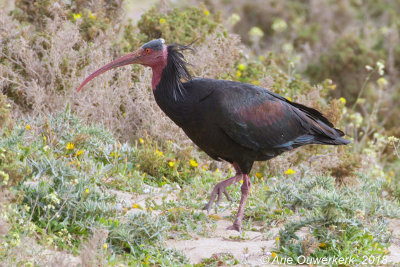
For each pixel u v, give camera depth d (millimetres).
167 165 12234
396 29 23375
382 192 12391
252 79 15555
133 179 11336
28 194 8891
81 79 13391
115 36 15016
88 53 13656
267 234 9727
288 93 15391
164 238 9234
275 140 10742
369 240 9188
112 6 16078
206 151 10734
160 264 8453
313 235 9000
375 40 22656
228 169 13391
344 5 25656
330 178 11289
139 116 13672
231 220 10516
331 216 8938
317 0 25766
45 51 13547
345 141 11594
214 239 9594
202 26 16344
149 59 10172
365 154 15633
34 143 11328
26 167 9086
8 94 13172
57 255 7695
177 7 16875
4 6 15648
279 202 10945
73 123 12453
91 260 7508
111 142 12609
